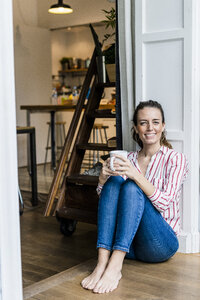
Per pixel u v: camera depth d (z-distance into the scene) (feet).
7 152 5.53
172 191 7.04
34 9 21.12
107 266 6.67
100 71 11.05
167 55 8.18
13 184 5.60
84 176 10.37
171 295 6.23
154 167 7.41
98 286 6.43
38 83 23.62
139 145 8.08
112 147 10.02
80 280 6.95
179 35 7.93
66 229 10.74
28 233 11.09
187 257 8.00
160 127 7.38
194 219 8.29
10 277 5.66
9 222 5.60
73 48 28.25
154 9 8.21
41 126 23.86
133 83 8.78
